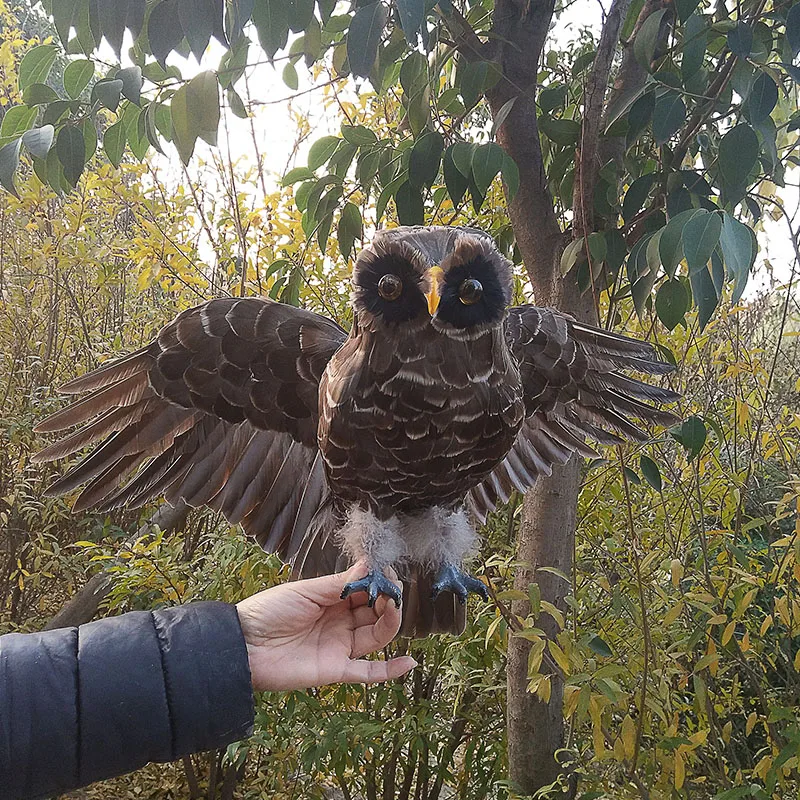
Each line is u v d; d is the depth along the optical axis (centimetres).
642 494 127
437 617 77
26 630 182
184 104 82
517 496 142
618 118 87
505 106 88
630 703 110
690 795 110
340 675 72
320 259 136
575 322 80
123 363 74
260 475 80
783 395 137
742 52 73
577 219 94
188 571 138
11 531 185
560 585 105
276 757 140
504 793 135
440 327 63
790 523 140
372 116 139
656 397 84
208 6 71
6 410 185
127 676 62
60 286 184
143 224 153
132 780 180
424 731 131
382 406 64
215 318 73
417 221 91
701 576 109
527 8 95
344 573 71
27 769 59
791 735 91
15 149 80
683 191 85
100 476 77
